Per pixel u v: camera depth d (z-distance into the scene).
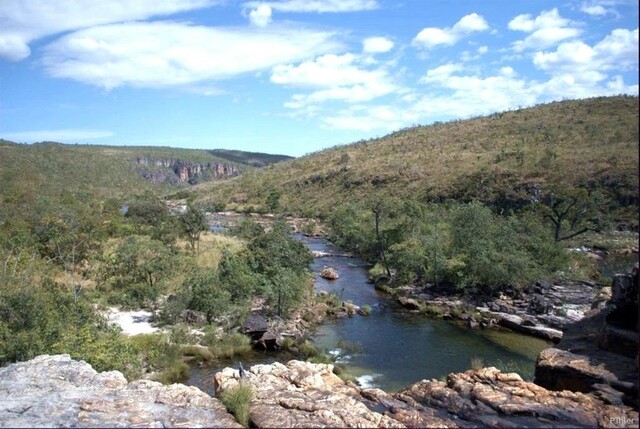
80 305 21.58
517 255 33.59
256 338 25.25
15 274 26.88
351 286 38.72
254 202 112.88
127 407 9.87
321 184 107.25
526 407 9.90
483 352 23.52
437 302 32.75
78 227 41.09
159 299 29.81
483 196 64.69
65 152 146.38
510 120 115.25
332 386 12.02
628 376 10.42
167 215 64.69
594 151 56.09
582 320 14.14
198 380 19.84
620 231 44.97
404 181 86.88
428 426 9.35
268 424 9.09
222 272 30.97
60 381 11.60
